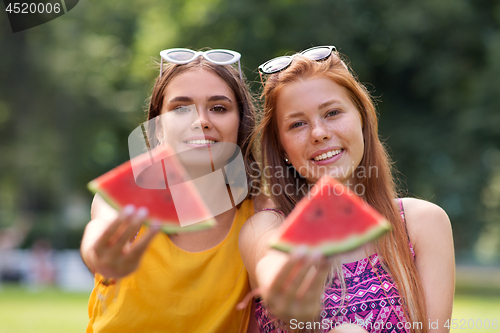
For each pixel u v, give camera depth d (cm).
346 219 166
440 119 1783
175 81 278
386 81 1822
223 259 273
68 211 2572
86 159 2588
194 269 265
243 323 278
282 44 1625
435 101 1773
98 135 2575
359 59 1656
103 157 2795
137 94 2316
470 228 1939
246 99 304
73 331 649
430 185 1767
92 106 2423
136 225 159
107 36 2375
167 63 302
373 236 162
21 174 2680
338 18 1669
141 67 2162
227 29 1695
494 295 1269
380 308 240
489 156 1770
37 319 777
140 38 2234
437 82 1689
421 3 1631
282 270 151
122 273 167
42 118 2402
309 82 256
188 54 291
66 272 1955
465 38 1656
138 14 2339
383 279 250
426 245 266
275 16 1652
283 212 274
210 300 265
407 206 278
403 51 1655
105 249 163
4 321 751
